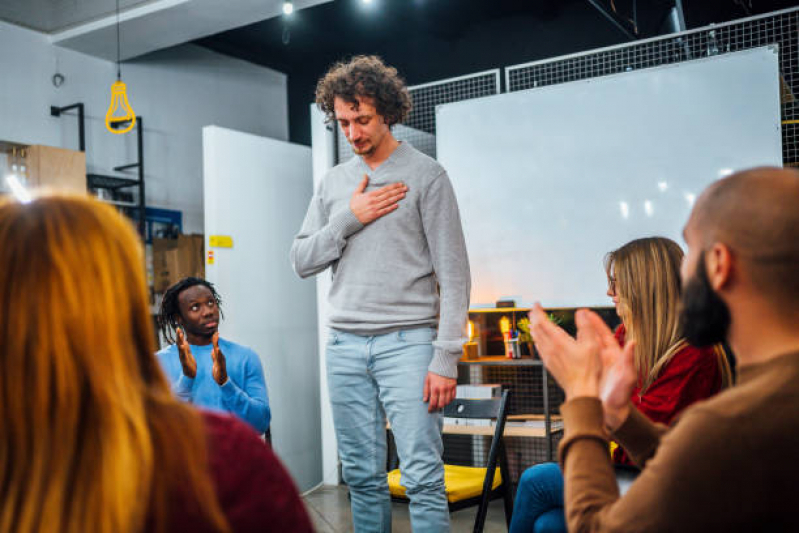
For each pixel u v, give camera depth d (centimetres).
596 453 91
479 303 412
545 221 397
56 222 64
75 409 61
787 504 76
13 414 60
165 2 520
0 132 523
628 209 377
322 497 438
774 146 346
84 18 549
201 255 600
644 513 79
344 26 704
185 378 258
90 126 591
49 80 561
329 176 239
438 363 210
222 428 69
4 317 61
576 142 390
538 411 465
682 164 364
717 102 357
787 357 81
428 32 682
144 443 61
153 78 648
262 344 439
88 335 62
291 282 467
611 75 383
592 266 384
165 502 61
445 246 217
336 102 219
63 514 59
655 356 193
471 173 417
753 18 362
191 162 680
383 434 228
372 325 217
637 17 507
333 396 228
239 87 738
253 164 442
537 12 637
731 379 192
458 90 666
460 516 400
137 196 622
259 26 697
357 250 221
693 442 78
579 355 98
